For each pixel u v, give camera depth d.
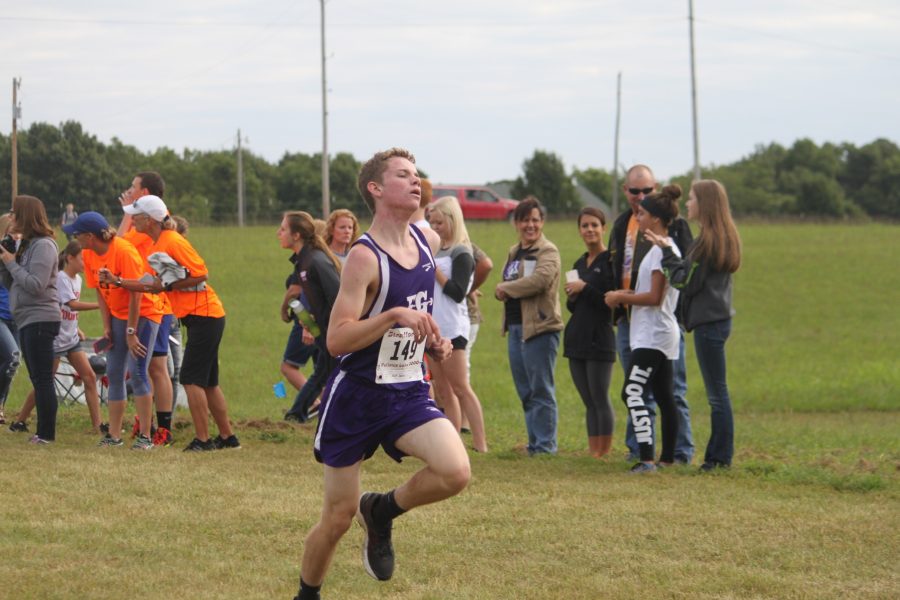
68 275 14.10
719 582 7.89
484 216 71.19
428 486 6.59
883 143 118.44
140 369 12.66
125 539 8.68
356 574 7.99
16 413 15.52
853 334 36.28
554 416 13.20
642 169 12.70
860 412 22.41
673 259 11.52
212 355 12.56
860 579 8.02
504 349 30.28
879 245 58.53
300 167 88.31
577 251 49.94
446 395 13.24
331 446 6.68
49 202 58.25
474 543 8.80
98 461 11.61
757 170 115.50
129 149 68.25
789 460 13.01
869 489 10.97
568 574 8.04
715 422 11.82
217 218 73.44
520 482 11.14
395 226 6.69
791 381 26.20
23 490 10.16
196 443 12.63
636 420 11.82
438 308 12.84
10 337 13.90
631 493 10.60
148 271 12.22
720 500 10.31
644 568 8.20
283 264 47.06
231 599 7.34
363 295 6.53
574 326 13.16
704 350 11.73
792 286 46.12
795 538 9.02
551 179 94.00
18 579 7.59
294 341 15.69
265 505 9.77
